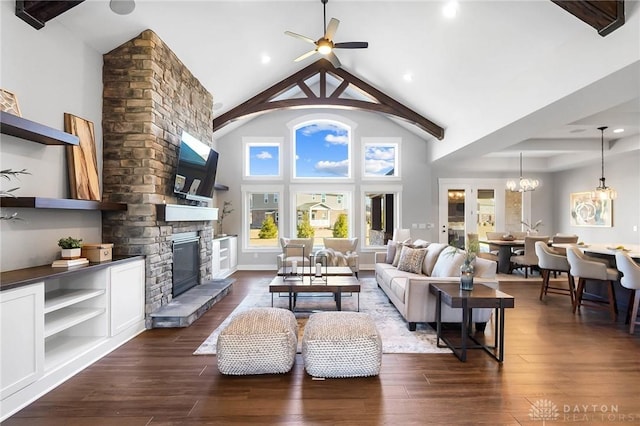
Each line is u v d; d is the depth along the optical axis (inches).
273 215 314.8
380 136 313.9
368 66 225.9
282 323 108.6
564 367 109.1
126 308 132.3
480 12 139.6
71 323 105.7
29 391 88.1
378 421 80.0
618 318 162.6
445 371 106.1
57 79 124.3
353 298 200.4
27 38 111.7
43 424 78.9
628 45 103.7
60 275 98.5
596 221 301.9
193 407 85.8
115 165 147.2
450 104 221.9
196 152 182.1
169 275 166.2
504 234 314.5
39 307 91.4
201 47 174.4
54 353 106.5
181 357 116.2
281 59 217.5
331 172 317.1
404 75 214.2
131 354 118.8
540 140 263.3
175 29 154.3
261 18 167.6
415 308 141.3
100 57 147.2
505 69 163.3
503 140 205.9
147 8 136.3
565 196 337.7
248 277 268.1
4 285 80.7
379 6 160.9
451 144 248.5
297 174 315.9
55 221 122.3
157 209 152.5
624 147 251.8
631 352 121.3
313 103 252.8
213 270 241.0
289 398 90.1
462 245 331.9
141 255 144.5
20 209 107.7
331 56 161.9
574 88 125.7
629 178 273.0
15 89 107.6
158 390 94.1
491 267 144.7
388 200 322.3
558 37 130.6
